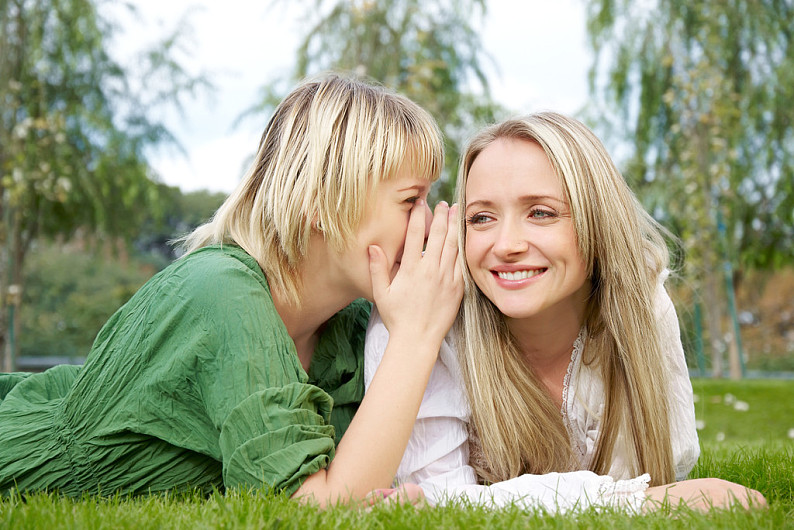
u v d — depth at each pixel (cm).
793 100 1302
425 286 224
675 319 261
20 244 1219
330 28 1294
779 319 2130
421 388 215
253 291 214
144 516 170
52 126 1117
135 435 219
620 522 169
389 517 169
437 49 1313
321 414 214
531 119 236
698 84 1202
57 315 2458
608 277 239
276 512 168
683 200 1259
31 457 224
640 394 239
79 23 1216
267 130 247
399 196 233
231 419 198
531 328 250
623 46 1329
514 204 229
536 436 247
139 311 227
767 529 163
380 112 234
